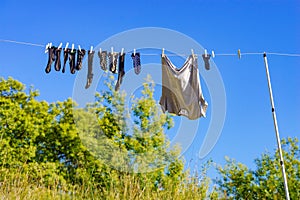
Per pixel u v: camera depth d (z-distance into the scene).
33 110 13.79
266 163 12.73
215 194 6.47
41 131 13.21
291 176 12.41
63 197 5.53
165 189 5.85
